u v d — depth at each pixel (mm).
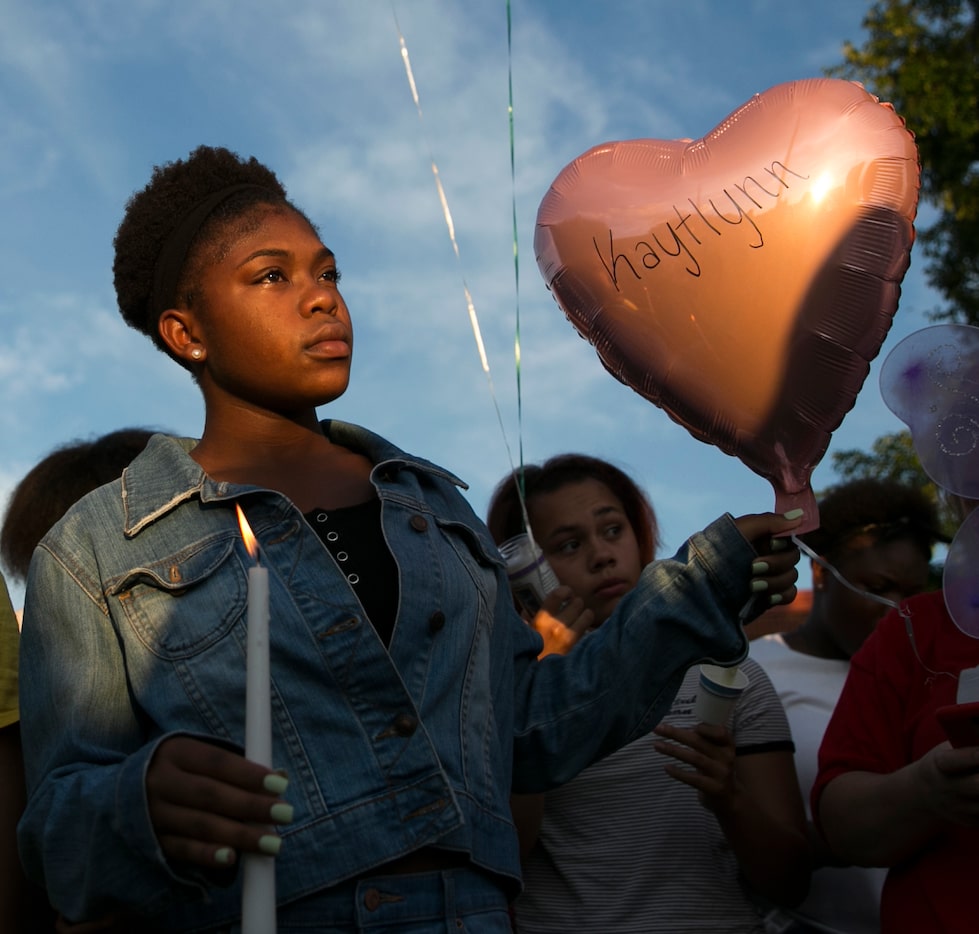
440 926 1346
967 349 1899
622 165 1794
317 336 1623
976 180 9844
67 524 1536
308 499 1594
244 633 1401
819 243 1670
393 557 1507
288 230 1684
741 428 1724
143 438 2438
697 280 1701
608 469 2861
